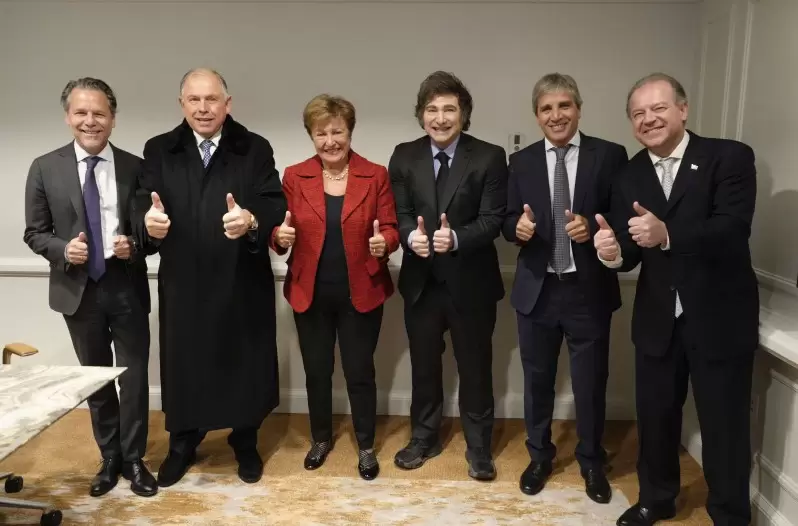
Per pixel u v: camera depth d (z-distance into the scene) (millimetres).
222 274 2258
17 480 2367
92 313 2289
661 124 1871
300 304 2383
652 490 2176
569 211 2105
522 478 2426
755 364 2162
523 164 2295
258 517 2230
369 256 2369
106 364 2395
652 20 2809
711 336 1914
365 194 2326
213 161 2234
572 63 2844
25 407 1508
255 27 2873
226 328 2287
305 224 2328
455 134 2309
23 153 2975
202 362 2295
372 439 2559
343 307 2406
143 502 2320
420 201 2348
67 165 2248
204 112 2162
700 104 2746
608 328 2291
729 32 2484
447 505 2309
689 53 2828
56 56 2910
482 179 2320
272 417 3076
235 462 2629
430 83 2277
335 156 2293
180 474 2475
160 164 2229
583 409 2338
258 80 2910
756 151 2297
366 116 2916
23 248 3041
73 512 2246
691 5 2791
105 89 2234
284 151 2953
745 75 2367
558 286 2262
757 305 1948
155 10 2871
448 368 3045
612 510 2277
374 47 2867
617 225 2084
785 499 2016
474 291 2363
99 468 2559
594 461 2381
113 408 2418
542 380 2381
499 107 2881
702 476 2510
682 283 1935
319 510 2277
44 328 3090
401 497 2365
